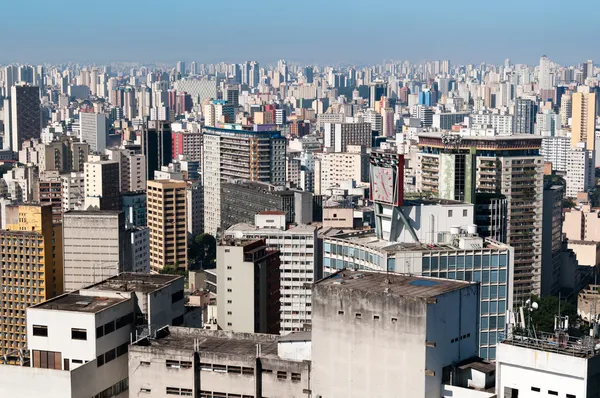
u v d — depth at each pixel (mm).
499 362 188125
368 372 198500
